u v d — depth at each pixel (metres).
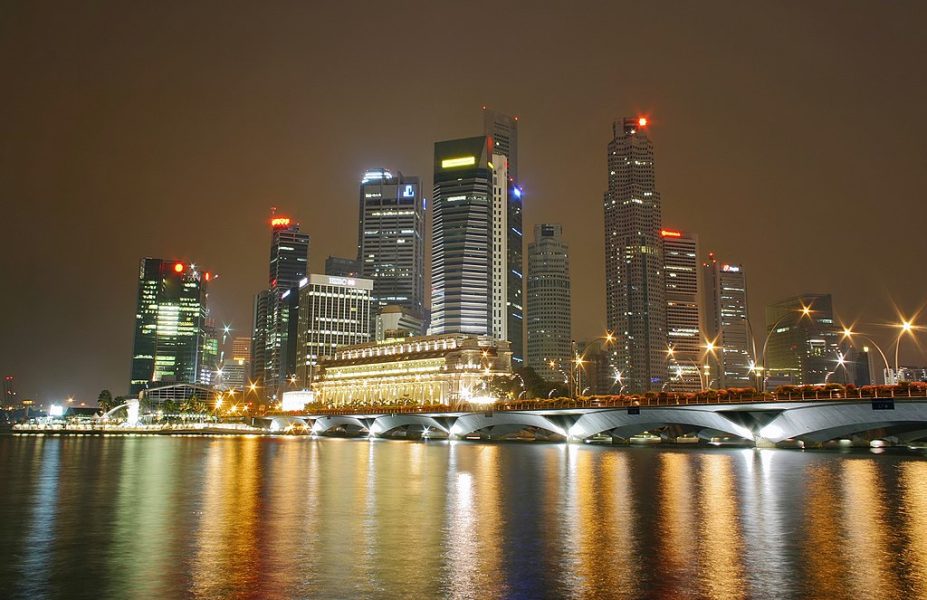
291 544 42.41
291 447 169.50
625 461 107.12
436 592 32.19
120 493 67.75
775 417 125.38
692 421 138.88
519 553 39.62
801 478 77.19
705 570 35.53
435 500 61.59
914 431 130.50
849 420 114.19
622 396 150.88
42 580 34.59
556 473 86.81
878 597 30.84
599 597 31.31
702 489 67.44
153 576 35.12
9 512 55.50
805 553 39.03
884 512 52.78
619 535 44.59
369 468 97.81
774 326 153.62
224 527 48.38
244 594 32.12
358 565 37.06
